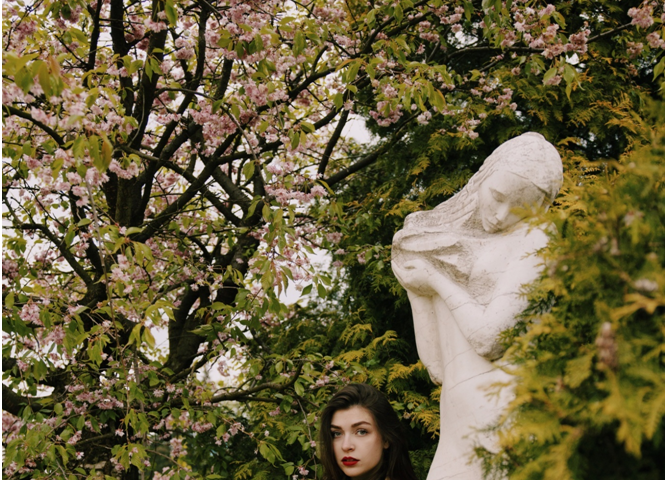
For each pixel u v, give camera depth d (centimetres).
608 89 594
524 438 147
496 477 191
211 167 485
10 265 407
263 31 356
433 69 400
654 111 145
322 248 505
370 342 612
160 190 602
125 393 416
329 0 518
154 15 420
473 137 532
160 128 617
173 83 443
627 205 138
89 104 283
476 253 236
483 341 211
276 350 666
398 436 259
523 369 146
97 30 450
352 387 261
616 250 135
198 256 541
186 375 482
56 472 384
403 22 527
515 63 586
